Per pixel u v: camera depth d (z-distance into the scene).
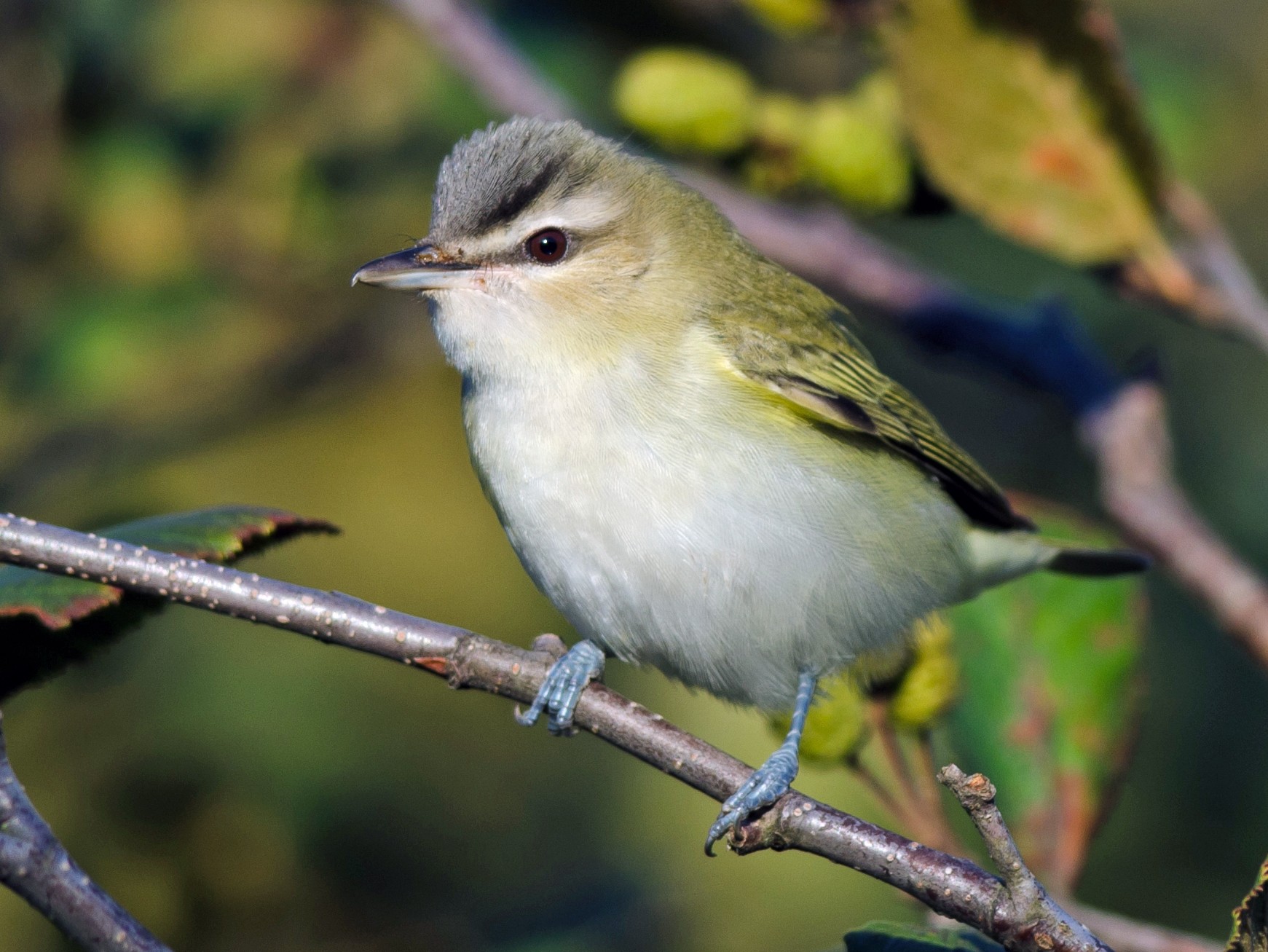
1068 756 8.50
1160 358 9.97
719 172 9.54
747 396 8.18
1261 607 8.99
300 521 7.15
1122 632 8.73
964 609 8.95
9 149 12.73
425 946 11.77
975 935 6.27
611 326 8.23
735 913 11.62
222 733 11.97
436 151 13.33
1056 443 13.42
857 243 10.74
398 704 12.34
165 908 11.80
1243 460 12.73
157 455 13.09
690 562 7.95
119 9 12.91
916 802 7.83
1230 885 11.38
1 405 13.11
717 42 13.52
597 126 12.38
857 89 9.98
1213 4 13.59
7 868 5.60
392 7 11.48
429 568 12.88
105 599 6.54
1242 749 11.59
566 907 11.85
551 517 8.10
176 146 13.12
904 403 8.82
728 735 11.88
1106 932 7.41
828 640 8.05
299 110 13.20
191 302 13.34
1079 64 8.57
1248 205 13.26
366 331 13.30
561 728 6.96
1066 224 8.84
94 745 11.91
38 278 13.13
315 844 12.05
